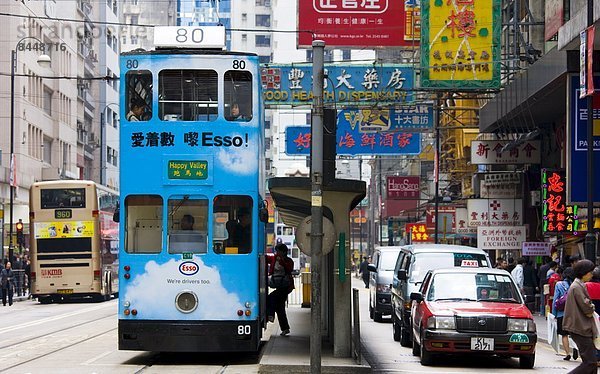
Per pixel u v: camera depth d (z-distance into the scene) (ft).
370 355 80.84
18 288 198.90
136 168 71.97
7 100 228.63
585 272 55.77
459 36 144.25
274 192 71.51
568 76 104.32
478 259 90.38
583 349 55.06
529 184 153.89
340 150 173.06
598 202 102.53
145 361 74.02
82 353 80.33
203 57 72.64
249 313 71.00
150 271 71.05
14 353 80.28
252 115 72.59
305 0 157.48
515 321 68.90
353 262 396.78
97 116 347.15
